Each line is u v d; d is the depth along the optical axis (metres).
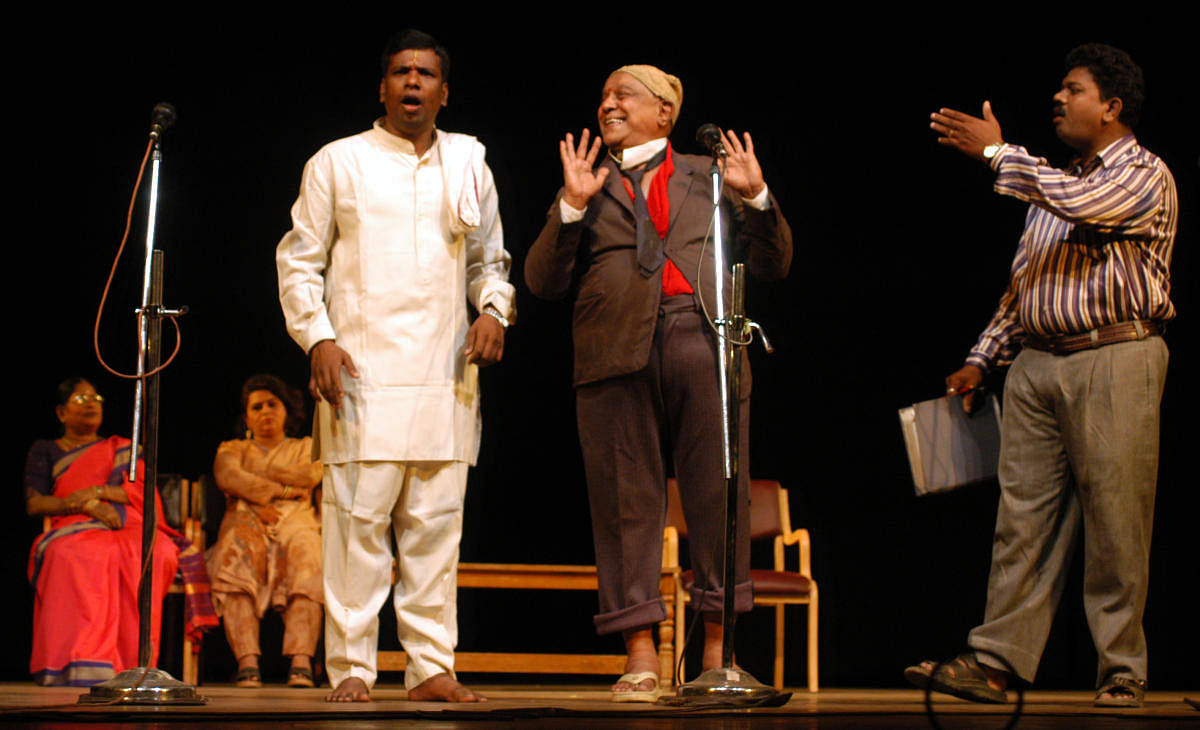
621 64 5.97
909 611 6.00
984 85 5.94
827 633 5.98
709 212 3.48
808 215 6.07
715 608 3.40
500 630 5.98
